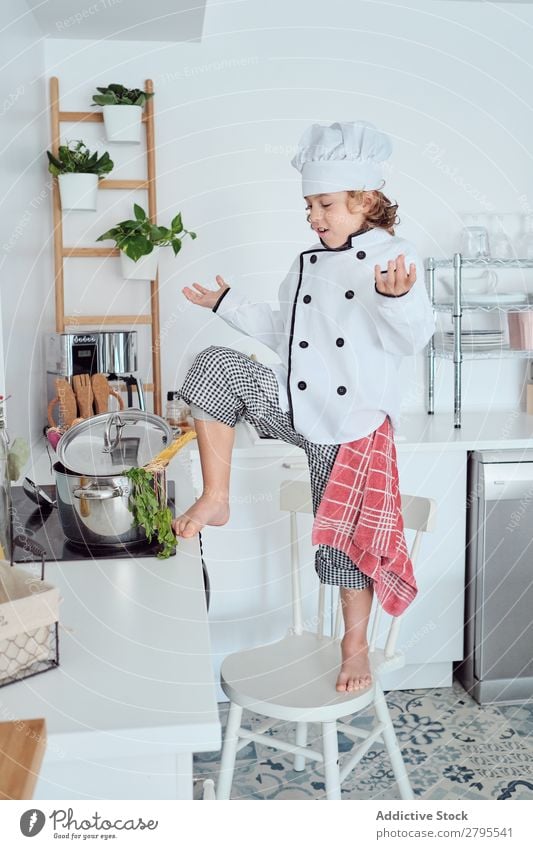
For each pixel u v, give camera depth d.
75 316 3.20
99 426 1.69
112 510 1.60
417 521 2.10
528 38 3.29
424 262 3.30
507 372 3.46
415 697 2.96
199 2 2.72
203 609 1.34
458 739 2.65
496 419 3.27
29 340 2.75
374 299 1.70
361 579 1.81
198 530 1.72
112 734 0.97
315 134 1.78
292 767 2.46
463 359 3.12
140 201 3.20
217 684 2.91
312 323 1.77
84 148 3.11
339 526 1.74
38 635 1.12
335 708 1.78
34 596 1.11
